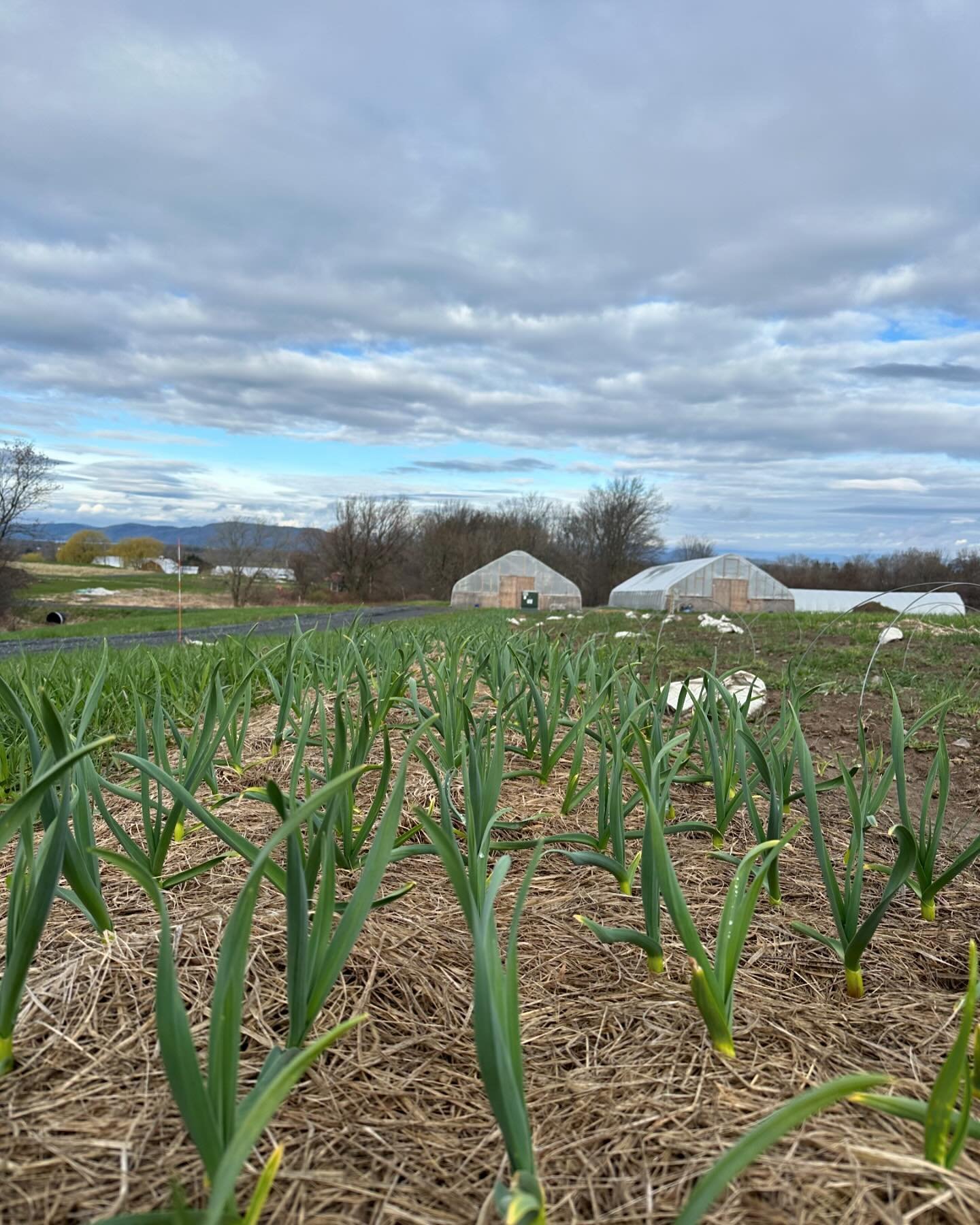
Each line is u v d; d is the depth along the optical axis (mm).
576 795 2484
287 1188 1011
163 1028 871
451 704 2521
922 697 4906
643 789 1383
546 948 1709
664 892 1315
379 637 4219
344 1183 1027
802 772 1692
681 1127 1148
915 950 1791
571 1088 1245
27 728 1545
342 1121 1146
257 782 2789
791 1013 1489
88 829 1576
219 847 2186
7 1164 1021
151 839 1872
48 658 5289
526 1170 896
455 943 1699
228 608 28219
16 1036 1273
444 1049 1343
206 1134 883
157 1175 1020
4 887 1893
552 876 2104
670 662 6777
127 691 3787
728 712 2424
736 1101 1206
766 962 1705
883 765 3467
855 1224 960
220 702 2848
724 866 2232
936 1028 1462
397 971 1547
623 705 2668
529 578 39312
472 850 1479
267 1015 1388
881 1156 1047
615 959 1665
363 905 1170
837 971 1684
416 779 2766
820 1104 856
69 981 1426
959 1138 967
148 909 1764
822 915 1956
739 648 7965
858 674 5941
